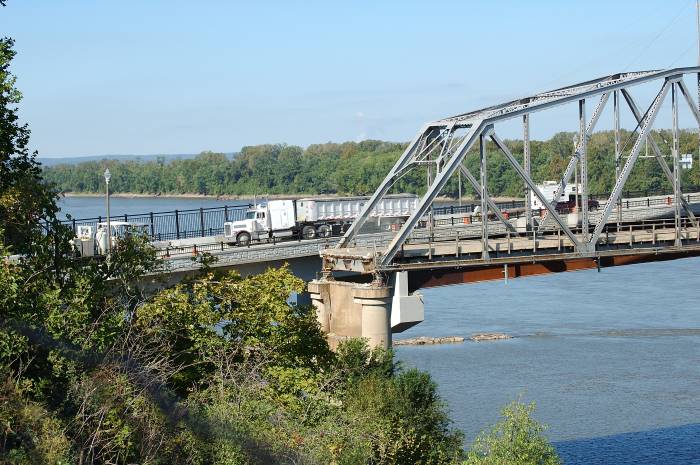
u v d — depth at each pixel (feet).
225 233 304.50
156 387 123.03
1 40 132.26
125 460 108.37
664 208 326.85
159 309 131.23
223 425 122.01
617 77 230.89
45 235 132.67
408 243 229.86
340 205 339.98
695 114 228.84
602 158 617.21
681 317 352.49
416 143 226.58
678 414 236.02
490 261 216.13
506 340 319.47
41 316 117.91
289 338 145.18
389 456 142.10
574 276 474.08
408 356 297.74
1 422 100.68
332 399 147.13
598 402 245.86
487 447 149.07
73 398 110.22
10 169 135.95
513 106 219.82
